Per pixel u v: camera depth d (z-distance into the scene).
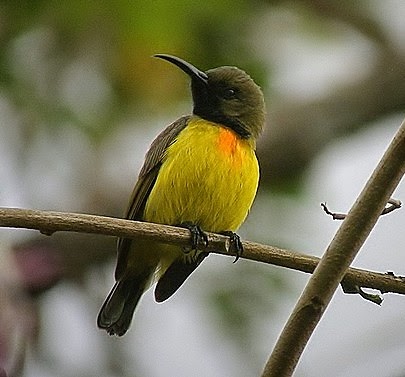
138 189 10.22
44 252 11.60
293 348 6.41
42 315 11.20
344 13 14.19
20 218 7.35
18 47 11.95
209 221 10.07
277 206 12.87
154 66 12.00
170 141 10.22
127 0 11.05
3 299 10.64
